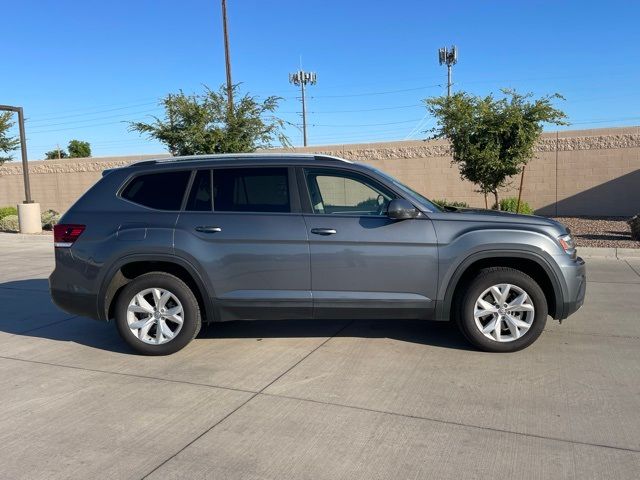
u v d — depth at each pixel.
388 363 5.21
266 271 5.36
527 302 5.31
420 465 3.41
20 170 27.02
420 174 20.27
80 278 5.54
